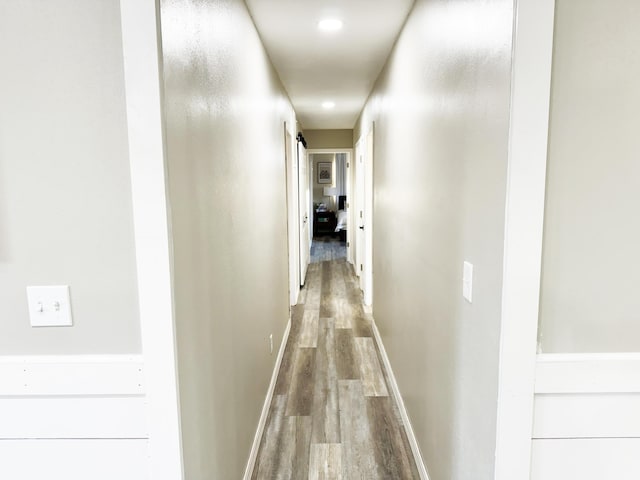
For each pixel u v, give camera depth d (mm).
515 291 997
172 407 1024
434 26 1688
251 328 2076
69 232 998
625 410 1053
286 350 3527
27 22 947
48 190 987
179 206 1050
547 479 1082
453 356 1461
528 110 947
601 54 960
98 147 971
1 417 1062
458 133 1377
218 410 1440
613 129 978
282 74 3336
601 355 1032
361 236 5555
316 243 9961
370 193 4656
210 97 1351
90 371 1031
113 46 944
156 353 1007
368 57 2928
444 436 1590
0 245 1003
